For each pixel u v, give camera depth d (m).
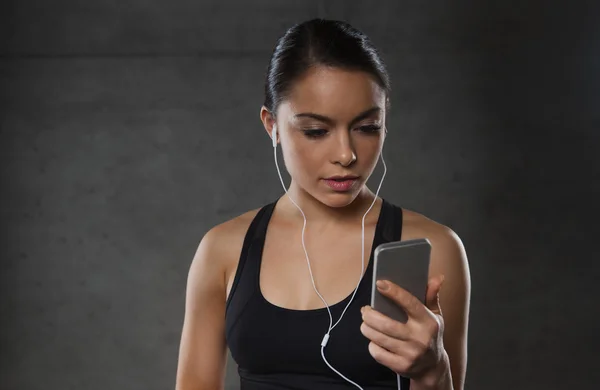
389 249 0.99
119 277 3.83
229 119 3.86
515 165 3.88
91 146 3.84
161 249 3.84
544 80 3.88
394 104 3.88
